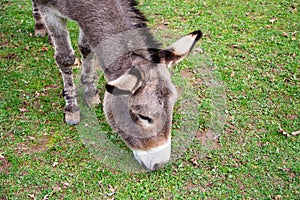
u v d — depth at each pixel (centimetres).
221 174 146
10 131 162
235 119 168
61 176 146
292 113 170
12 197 139
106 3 134
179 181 143
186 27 221
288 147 155
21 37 213
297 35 214
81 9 138
